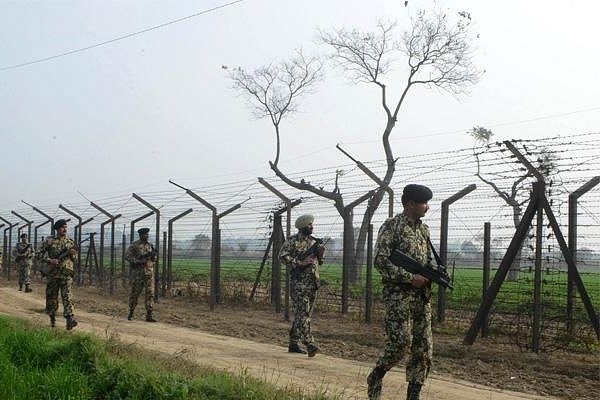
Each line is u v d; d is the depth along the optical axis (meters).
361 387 8.42
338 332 13.95
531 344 11.60
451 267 17.36
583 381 9.13
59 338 9.94
